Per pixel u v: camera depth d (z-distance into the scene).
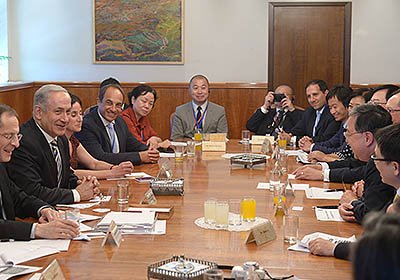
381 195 2.52
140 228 2.44
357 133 2.80
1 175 2.66
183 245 2.26
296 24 7.89
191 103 6.37
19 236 2.30
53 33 8.05
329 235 2.34
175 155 4.60
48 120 3.10
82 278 1.89
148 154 4.36
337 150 4.70
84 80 8.09
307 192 3.31
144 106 5.58
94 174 3.71
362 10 7.80
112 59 8.02
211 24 7.93
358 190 3.06
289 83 7.97
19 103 7.50
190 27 7.95
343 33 7.85
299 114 6.34
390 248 0.71
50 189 3.00
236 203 2.60
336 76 7.91
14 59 8.09
